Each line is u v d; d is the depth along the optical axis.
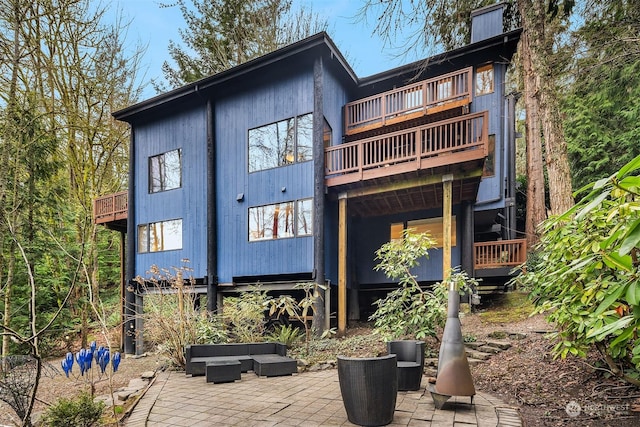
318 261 8.50
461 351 3.75
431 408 3.78
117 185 16.00
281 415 3.74
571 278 3.24
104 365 4.57
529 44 8.31
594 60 7.69
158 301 7.93
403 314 6.10
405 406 3.87
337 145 9.37
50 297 10.76
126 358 9.66
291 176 9.29
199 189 10.60
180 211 10.87
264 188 9.65
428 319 5.74
